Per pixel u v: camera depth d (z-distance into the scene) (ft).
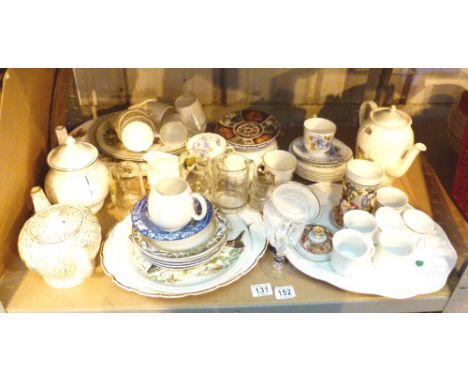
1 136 2.51
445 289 2.78
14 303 2.60
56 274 2.54
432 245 3.00
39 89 3.05
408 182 3.61
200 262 2.64
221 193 3.26
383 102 4.31
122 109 4.15
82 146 2.94
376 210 3.09
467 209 3.28
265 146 3.51
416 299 2.73
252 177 3.35
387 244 2.81
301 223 2.81
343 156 3.51
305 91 4.18
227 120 3.74
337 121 4.36
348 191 2.98
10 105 2.60
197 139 3.35
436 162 3.88
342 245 2.82
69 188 2.87
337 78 4.10
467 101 3.76
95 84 3.97
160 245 2.64
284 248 2.82
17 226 2.86
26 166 2.92
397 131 3.10
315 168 3.45
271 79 4.07
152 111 3.64
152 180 3.01
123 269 2.72
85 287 2.70
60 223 2.57
